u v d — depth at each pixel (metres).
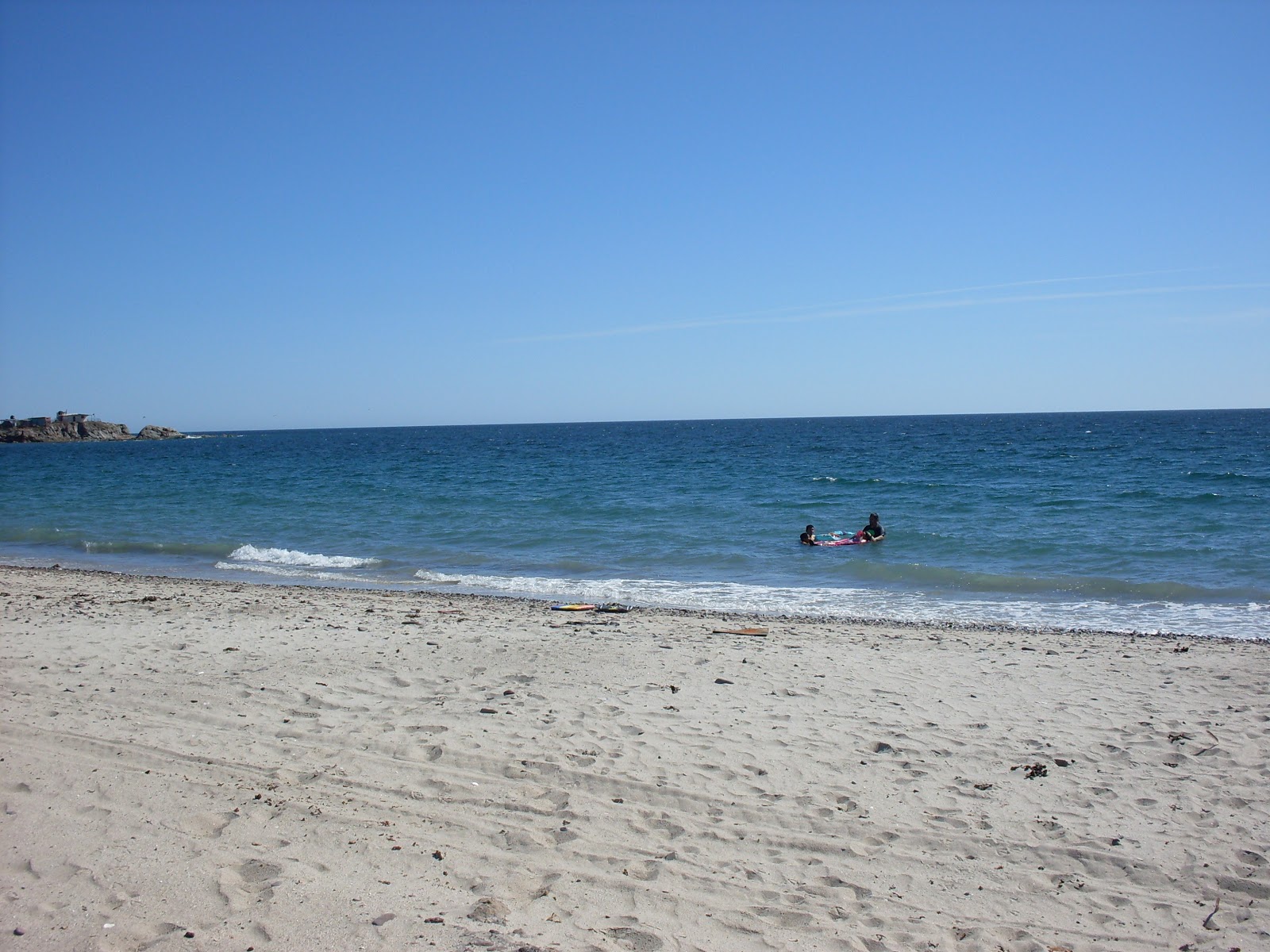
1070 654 10.16
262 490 37.19
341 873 4.74
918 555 19.20
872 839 5.37
